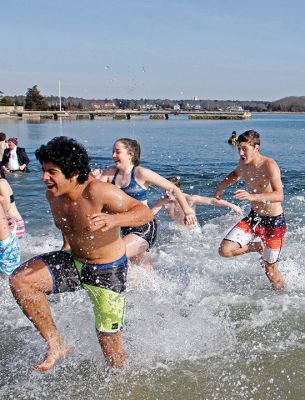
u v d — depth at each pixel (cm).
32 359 390
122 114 9019
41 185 1296
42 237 764
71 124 5966
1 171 642
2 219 523
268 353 394
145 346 404
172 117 12538
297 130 5294
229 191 1229
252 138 552
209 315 465
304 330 434
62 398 339
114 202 346
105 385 354
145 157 2053
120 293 369
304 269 594
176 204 793
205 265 624
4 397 338
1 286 532
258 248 547
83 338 420
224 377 361
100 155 2127
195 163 1842
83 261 365
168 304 492
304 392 340
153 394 342
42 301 365
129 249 520
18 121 7075
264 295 521
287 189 1245
